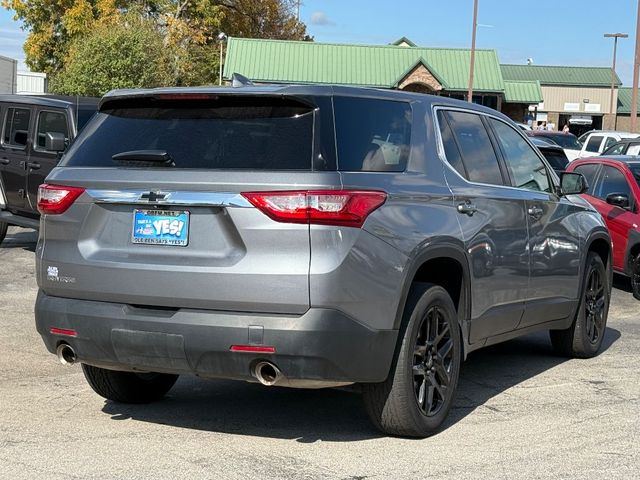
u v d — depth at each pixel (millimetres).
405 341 4957
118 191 4879
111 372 5676
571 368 7211
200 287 4598
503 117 6602
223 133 4828
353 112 4938
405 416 5031
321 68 56469
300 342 4469
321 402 6059
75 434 5223
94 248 4953
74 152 5215
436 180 5402
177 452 4914
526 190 6469
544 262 6566
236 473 4570
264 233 4523
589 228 7344
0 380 6512
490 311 5895
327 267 4473
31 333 8109
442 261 5426
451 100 6016
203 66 50000
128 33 37625
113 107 5305
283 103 4797
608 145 26562
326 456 4875
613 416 5742
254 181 4547
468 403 6066
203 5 50406
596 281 7637
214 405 5953
